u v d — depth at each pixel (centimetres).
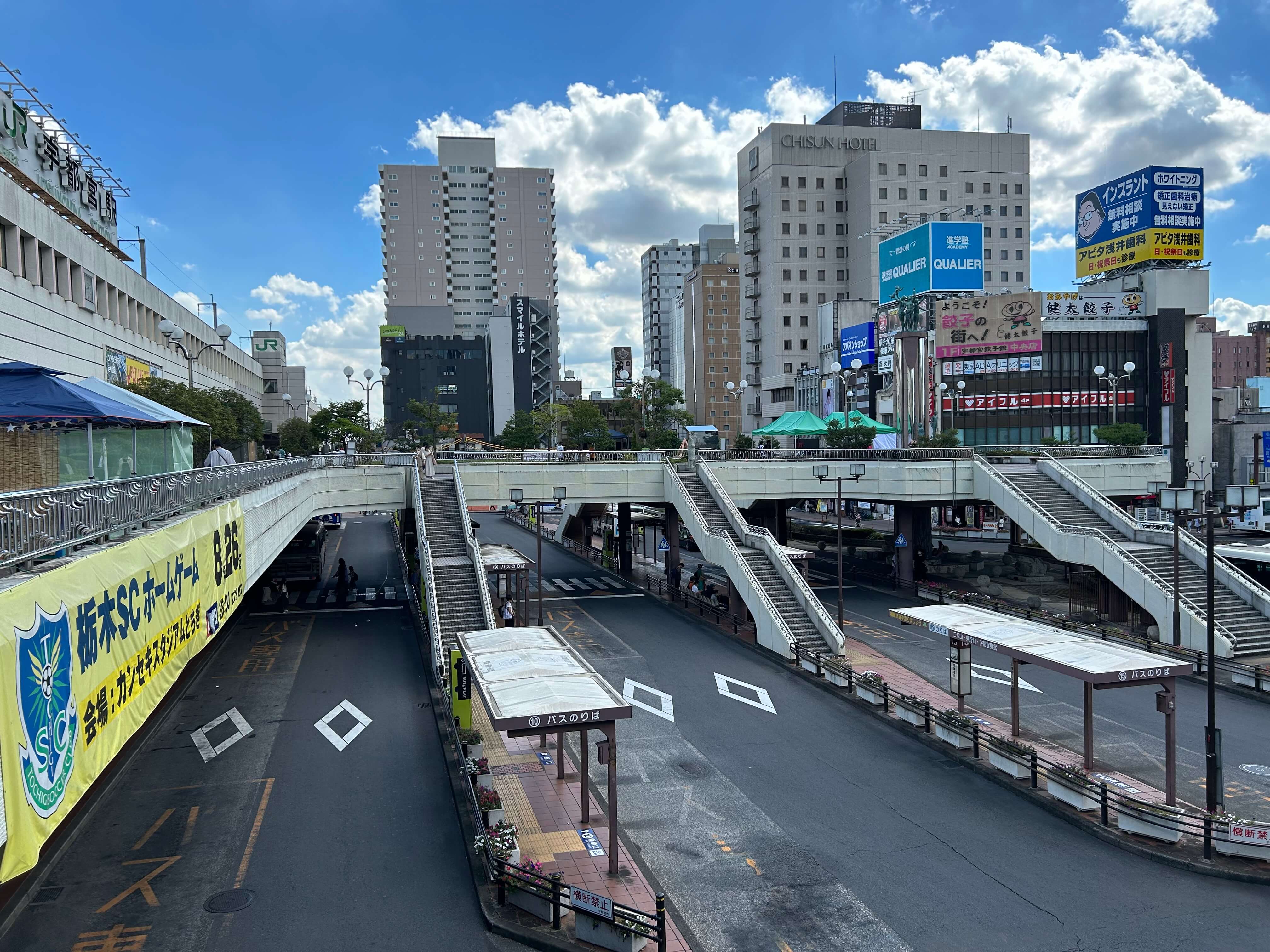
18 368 1722
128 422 1969
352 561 5741
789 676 2941
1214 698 1681
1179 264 7950
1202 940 1326
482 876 1534
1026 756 1955
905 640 3403
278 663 3042
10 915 1387
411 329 15062
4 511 1020
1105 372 6756
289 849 1641
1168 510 2392
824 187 10619
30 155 3569
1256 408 9525
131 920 1378
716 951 1305
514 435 9088
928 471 4362
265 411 10275
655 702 2628
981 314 7600
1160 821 1630
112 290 4222
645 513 6481
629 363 13738
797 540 6519
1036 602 3909
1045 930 1360
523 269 16150
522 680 1695
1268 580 3441
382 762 2097
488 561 3303
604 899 1289
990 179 10688
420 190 15925
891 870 1566
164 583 1478
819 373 9375
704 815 1806
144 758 2117
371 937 1347
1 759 870
